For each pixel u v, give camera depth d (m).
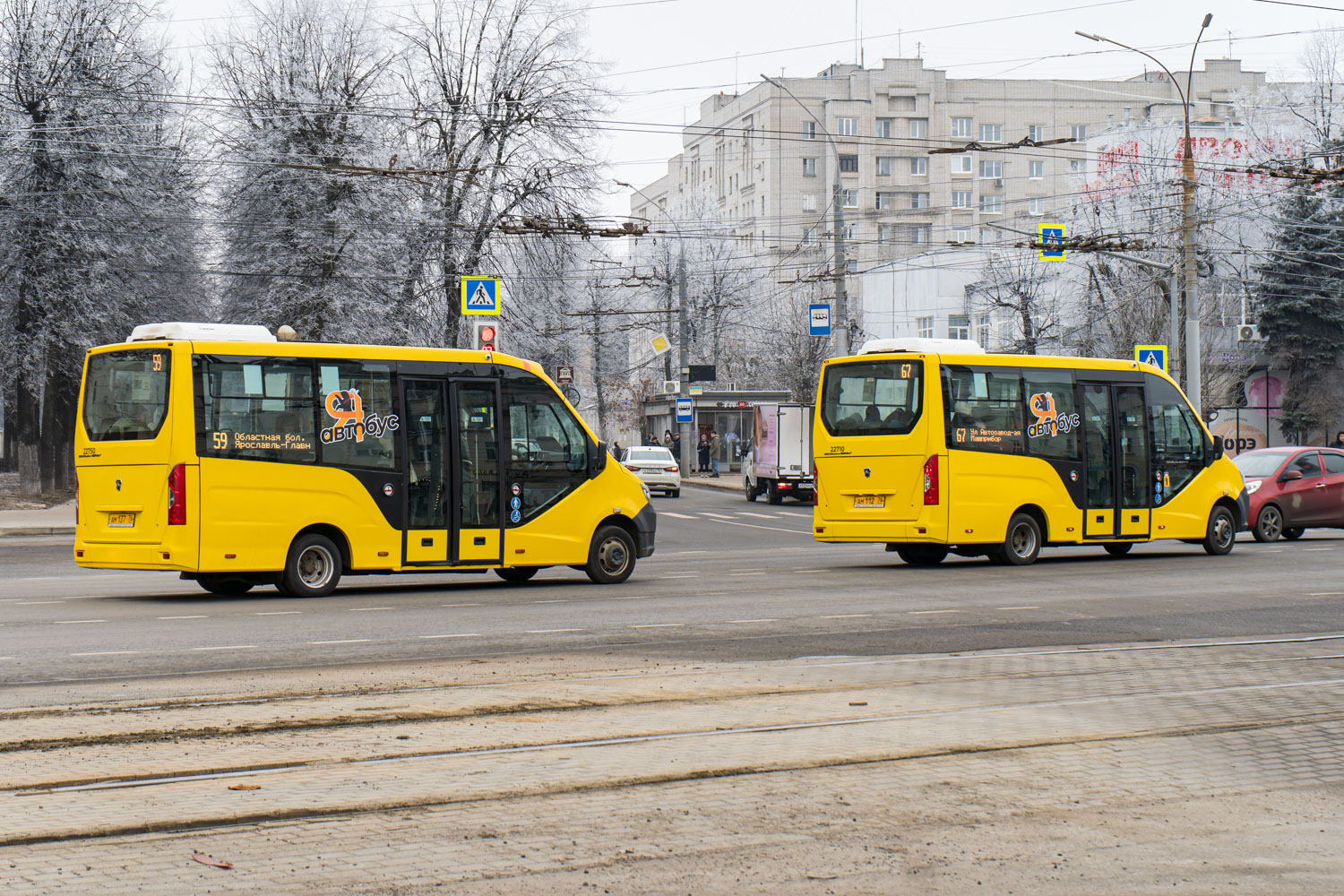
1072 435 21.48
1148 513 22.20
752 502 47.44
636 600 16.16
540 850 5.88
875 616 14.55
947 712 9.20
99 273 38.94
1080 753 7.98
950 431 20.27
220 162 40.06
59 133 38.12
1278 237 59.44
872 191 122.25
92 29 38.91
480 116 41.97
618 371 89.38
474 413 17.50
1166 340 53.97
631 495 18.77
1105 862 5.79
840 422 21.02
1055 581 18.52
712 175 141.12
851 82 122.12
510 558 17.64
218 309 43.53
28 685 9.94
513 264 42.47
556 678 10.47
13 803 6.63
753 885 5.41
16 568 21.91
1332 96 62.66
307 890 5.30
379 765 7.53
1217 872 5.67
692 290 81.19
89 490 16.17
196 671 10.62
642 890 5.34
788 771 7.48
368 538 16.66
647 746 8.07
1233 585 17.88
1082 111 123.69
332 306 39.47
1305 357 59.50
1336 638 13.02
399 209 40.66
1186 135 32.38
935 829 6.29
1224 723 8.87
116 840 6.02
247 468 15.86
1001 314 67.31
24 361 38.16
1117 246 36.56
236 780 7.14
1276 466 26.70
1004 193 123.00
